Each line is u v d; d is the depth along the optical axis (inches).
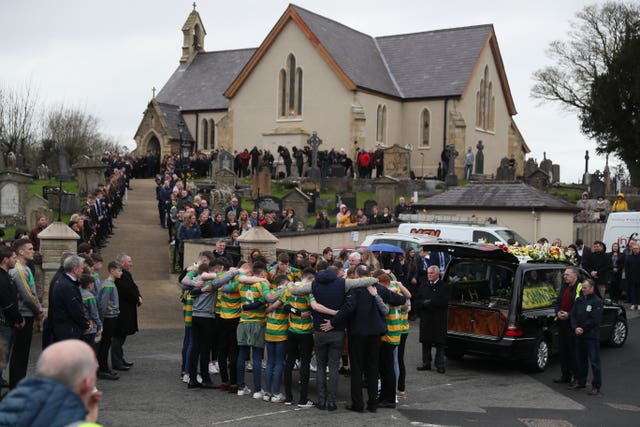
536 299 546.3
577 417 409.4
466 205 1176.2
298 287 406.3
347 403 421.1
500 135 2362.2
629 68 2038.6
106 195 1087.0
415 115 2133.4
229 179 1477.6
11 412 138.9
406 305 434.0
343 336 410.3
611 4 2229.3
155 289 815.7
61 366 142.4
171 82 2674.7
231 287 434.6
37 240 681.0
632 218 965.2
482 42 2190.0
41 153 2428.6
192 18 2753.4
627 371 546.9
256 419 378.6
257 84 2144.4
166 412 384.8
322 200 1368.1
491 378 514.9
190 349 443.5
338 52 2060.8
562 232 1187.9
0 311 386.9
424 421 390.6
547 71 2337.6
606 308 627.2
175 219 977.5
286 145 2058.3
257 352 426.3
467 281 578.9
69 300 396.5
